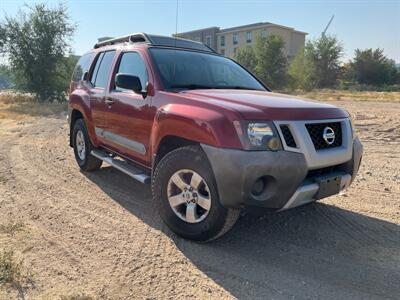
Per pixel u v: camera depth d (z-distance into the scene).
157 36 5.04
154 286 3.07
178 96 3.91
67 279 3.14
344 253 3.68
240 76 5.09
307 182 3.53
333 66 67.88
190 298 2.92
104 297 2.90
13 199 5.10
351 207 4.88
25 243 3.76
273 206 3.35
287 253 3.66
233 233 4.07
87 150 6.18
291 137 3.36
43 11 27.52
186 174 3.74
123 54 5.14
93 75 5.98
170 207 3.88
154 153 4.08
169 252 3.64
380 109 20.05
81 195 5.29
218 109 3.43
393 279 3.22
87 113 5.82
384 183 5.96
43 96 28.77
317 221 4.42
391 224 4.36
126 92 4.83
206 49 5.48
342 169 3.92
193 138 3.52
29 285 3.03
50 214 4.57
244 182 3.20
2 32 26.80
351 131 3.90
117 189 5.57
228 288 3.07
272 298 2.94
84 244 3.78
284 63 55.81
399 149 8.93
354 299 2.93
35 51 27.59
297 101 3.85
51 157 7.85
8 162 7.35
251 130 3.23
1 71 28.08
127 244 3.79
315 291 3.03
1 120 15.60
